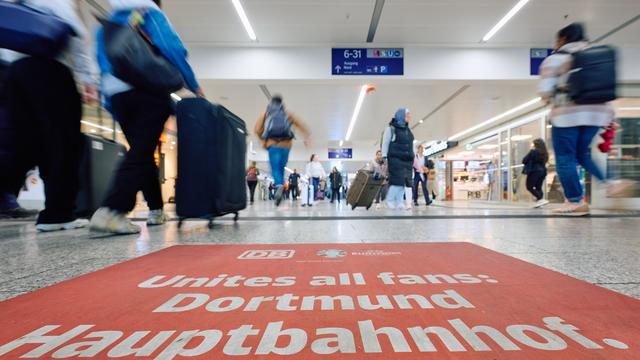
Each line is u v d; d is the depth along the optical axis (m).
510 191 11.20
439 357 0.57
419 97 8.87
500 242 1.85
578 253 1.52
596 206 6.48
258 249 1.63
